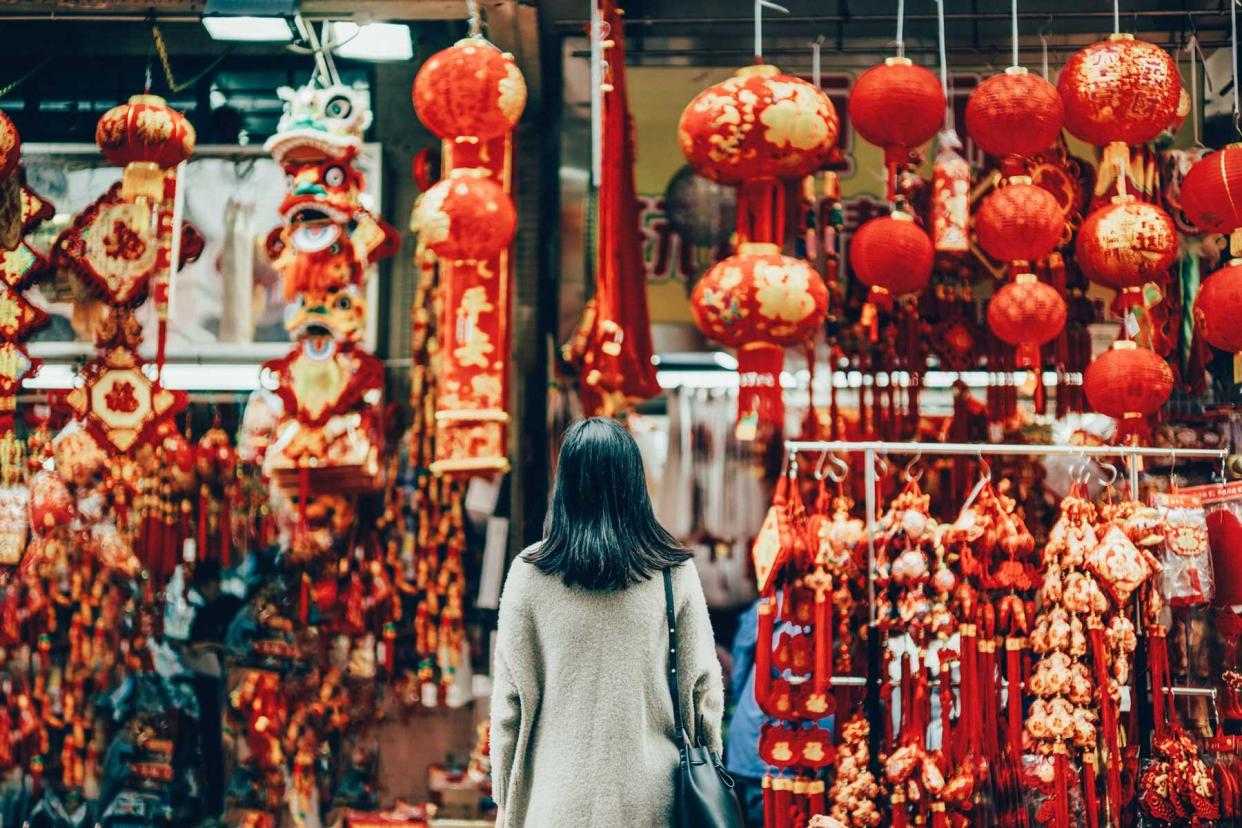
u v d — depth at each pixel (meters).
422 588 4.64
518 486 4.73
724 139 3.63
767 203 3.77
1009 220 3.84
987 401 4.64
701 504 4.81
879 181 4.67
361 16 4.17
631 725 2.83
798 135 3.61
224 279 4.69
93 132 4.91
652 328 4.71
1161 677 3.87
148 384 4.27
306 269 4.18
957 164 4.02
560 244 4.74
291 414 4.20
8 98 4.86
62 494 4.43
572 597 2.86
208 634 4.77
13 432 4.45
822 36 4.68
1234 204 3.84
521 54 4.49
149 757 4.68
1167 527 3.87
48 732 4.73
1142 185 4.42
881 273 3.88
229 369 4.71
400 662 4.70
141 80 4.90
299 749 4.60
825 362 4.71
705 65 4.70
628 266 4.46
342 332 4.18
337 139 4.14
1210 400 4.57
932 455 4.63
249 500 4.62
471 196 3.84
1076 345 4.60
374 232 4.20
